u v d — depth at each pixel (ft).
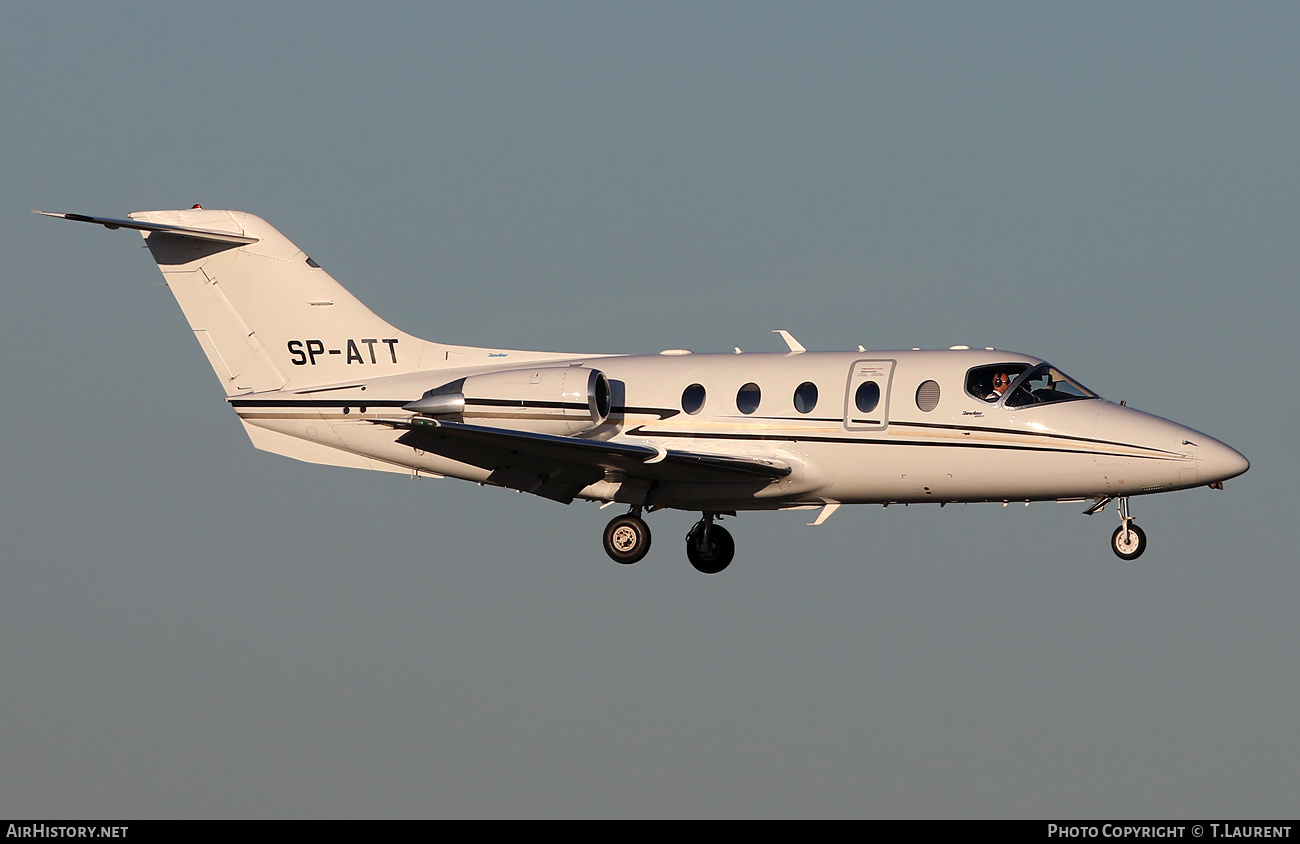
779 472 265.13
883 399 263.49
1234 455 250.37
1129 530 262.88
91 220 278.26
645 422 276.00
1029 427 256.52
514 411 272.72
